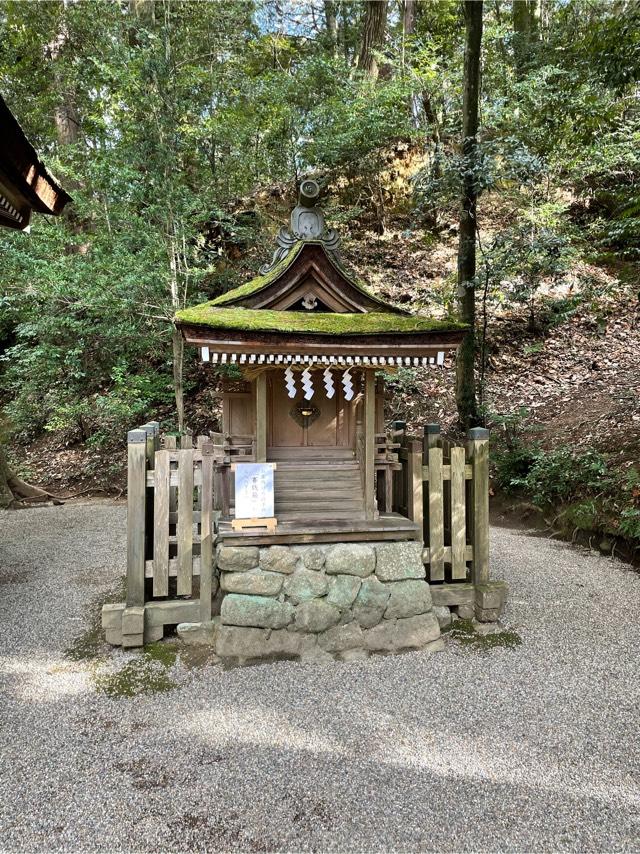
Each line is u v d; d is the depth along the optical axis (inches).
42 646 129.0
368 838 69.7
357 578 123.7
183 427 301.7
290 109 347.3
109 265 270.1
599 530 201.8
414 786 79.0
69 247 370.9
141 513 126.5
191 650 123.3
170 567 134.0
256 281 139.6
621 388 284.4
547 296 354.9
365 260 411.8
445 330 118.0
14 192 149.3
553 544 211.5
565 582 168.2
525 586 165.0
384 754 86.5
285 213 392.2
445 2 497.4
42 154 332.8
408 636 124.0
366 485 131.4
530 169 267.4
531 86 304.5
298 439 134.6
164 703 102.3
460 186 264.8
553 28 379.9
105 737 91.7
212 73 333.4
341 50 532.1
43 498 315.9
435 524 139.6
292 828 71.4
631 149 278.8
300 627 119.5
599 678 111.3
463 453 141.0
